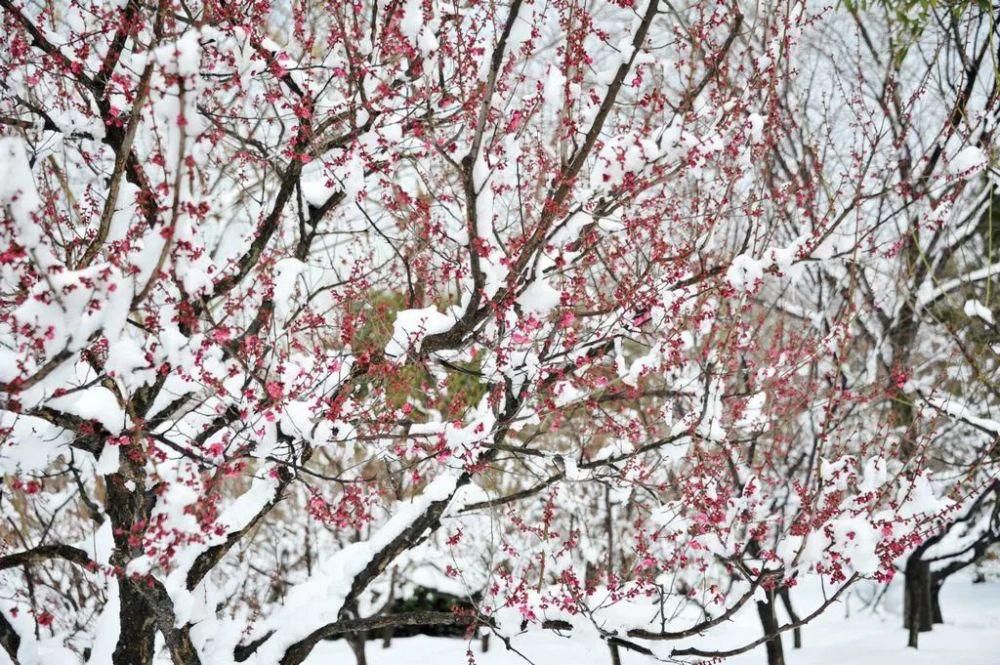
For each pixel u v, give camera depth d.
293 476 4.97
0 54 4.79
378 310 5.02
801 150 8.03
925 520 5.42
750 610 13.86
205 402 4.70
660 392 5.98
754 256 5.11
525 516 9.89
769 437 8.09
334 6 4.36
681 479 5.98
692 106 4.65
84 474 7.68
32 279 3.71
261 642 5.26
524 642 11.73
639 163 4.04
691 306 5.50
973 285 9.20
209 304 5.46
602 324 4.98
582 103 4.36
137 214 4.34
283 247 5.59
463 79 4.49
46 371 3.28
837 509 5.38
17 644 5.41
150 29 4.71
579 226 4.29
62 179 5.67
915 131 7.52
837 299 8.93
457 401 4.92
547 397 5.05
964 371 9.50
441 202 4.70
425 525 5.35
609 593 5.32
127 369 3.68
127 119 4.79
